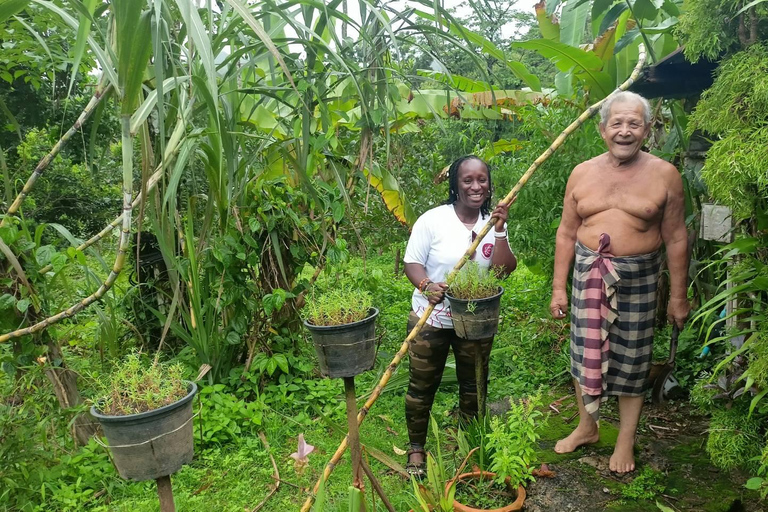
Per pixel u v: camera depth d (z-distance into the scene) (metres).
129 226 2.26
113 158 8.91
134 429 1.45
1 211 3.15
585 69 3.62
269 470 2.95
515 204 4.06
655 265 2.51
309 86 2.96
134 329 3.91
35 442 2.76
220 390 3.51
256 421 3.29
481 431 2.73
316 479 2.88
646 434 3.07
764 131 1.82
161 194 3.59
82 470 2.85
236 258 3.54
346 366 1.86
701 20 2.16
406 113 4.77
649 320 2.55
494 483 2.62
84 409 2.87
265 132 4.34
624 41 3.42
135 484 2.85
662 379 3.34
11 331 2.75
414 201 7.08
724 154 1.89
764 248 2.12
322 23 3.19
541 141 3.91
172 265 3.38
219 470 2.98
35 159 7.23
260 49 3.09
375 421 3.47
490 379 4.04
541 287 5.21
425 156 7.30
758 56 1.95
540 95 4.67
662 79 2.75
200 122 3.63
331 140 3.56
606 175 2.51
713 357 3.42
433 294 2.31
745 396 2.36
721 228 3.00
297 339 4.10
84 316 4.63
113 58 2.03
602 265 2.50
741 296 2.35
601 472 2.72
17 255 2.68
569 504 2.48
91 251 2.88
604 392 2.58
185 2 2.02
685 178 3.39
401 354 2.11
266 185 3.63
